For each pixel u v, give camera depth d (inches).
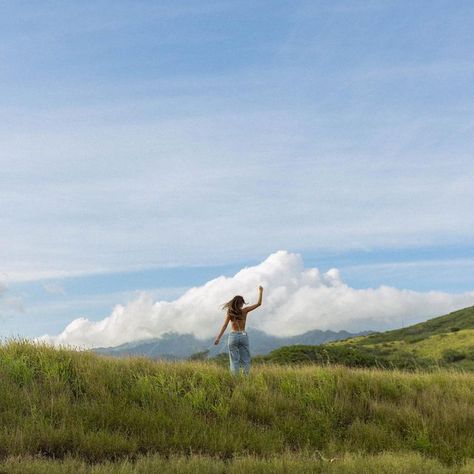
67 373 479.5
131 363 539.2
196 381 506.0
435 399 505.0
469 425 459.2
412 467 343.0
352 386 522.6
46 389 443.2
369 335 5861.2
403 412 474.0
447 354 2979.8
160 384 486.3
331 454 386.0
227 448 381.7
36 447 341.7
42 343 553.3
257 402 472.7
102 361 531.8
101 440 358.3
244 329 543.8
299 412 466.9
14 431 355.9
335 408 471.8
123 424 397.1
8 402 404.2
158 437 378.9
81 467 303.1
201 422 414.6
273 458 349.7
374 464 341.7
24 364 472.7
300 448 398.9
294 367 605.6
